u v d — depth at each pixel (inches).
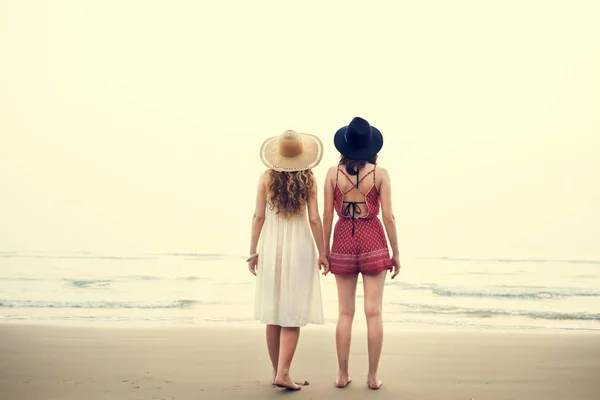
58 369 188.2
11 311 361.7
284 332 166.2
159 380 174.2
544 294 460.4
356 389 166.2
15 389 161.8
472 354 219.8
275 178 167.3
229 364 198.2
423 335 260.1
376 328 168.1
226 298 436.1
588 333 267.4
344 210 171.5
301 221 169.3
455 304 409.1
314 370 193.3
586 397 159.3
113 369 189.2
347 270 170.1
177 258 669.3
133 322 322.0
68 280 530.6
